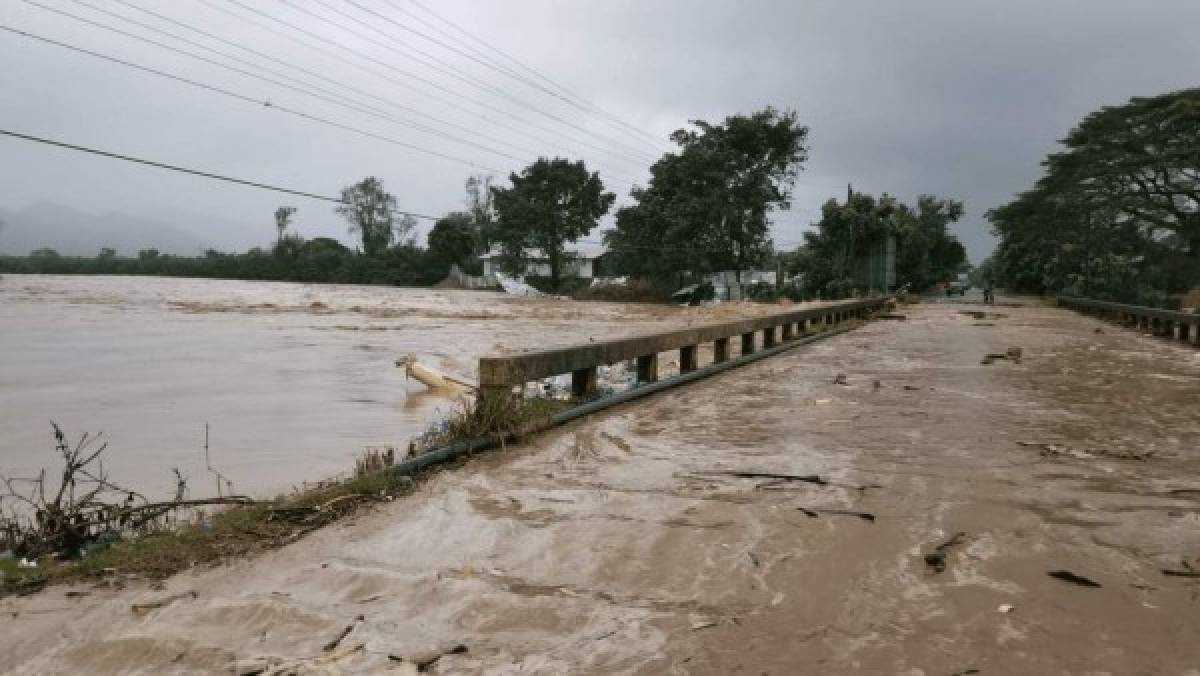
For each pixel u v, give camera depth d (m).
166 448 8.90
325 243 95.19
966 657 3.57
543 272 81.62
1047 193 66.12
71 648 3.65
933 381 13.68
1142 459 7.54
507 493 6.32
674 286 66.88
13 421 10.38
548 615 4.01
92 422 10.40
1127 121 59.72
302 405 11.95
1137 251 61.25
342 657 3.53
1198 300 48.31
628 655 3.58
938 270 89.00
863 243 55.41
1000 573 4.59
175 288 55.00
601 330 29.97
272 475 7.69
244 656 3.56
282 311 35.81
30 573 4.60
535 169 73.25
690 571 4.62
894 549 4.99
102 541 5.30
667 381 12.77
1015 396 11.88
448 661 3.51
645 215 64.88
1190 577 4.53
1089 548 5.01
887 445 8.20
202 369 15.88
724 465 7.30
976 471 7.03
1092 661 3.54
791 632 3.82
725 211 60.53
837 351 20.00
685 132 62.41
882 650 3.63
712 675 3.40
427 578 4.45
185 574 4.57
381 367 16.80
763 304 51.12
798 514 5.70
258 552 4.92
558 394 11.64
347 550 4.97
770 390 12.58
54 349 18.94
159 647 3.63
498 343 23.27
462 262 87.75
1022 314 41.16
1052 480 6.72
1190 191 59.03
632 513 5.76
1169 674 3.42
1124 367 16.31
